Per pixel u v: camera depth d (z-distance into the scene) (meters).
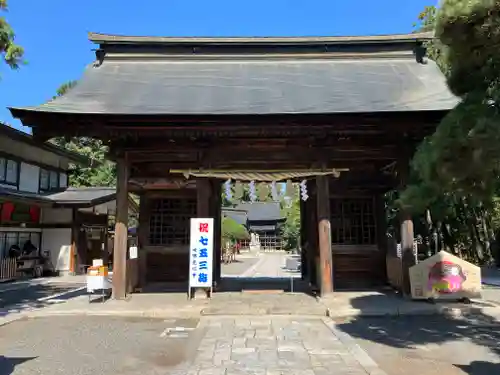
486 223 18.56
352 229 12.35
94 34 12.07
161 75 11.41
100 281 9.94
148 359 5.71
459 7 4.20
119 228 10.22
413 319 8.18
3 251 16.81
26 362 5.60
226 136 9.97
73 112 8.58
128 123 9.23
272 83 10.81
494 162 4.08
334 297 9.87
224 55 12.36
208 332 7.12
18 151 17.56
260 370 5.09
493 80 4.57
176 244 13.13
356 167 11.84
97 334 7.16
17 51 9.22
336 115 8.76
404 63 12.05
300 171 9.83
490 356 5.79
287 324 7.72
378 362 5.53
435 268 9.43
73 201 18.19
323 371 5.05
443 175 4.43
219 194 13.53
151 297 10.40
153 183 11.73
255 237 63.81
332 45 12.39
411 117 8.96
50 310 8.96
